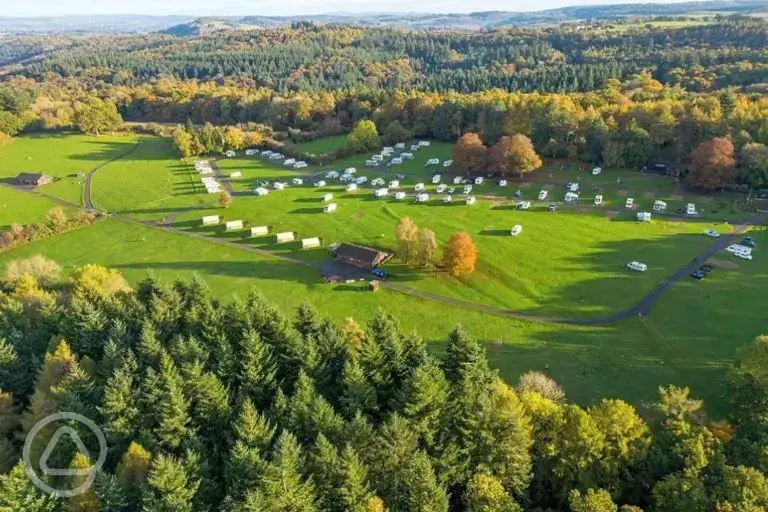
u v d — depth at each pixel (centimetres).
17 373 7075
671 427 5938
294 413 5806
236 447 5144
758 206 14125
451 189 16888
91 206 17050
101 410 5859
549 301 10756
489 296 11131
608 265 11838
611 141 17125
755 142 15225
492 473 5675
